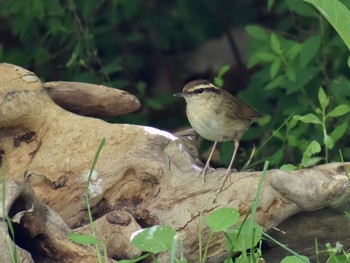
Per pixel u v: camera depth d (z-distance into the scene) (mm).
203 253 10328
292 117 13406
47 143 11102
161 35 18891
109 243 10188
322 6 10398
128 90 18047
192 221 10359
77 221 10789
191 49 19562
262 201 10242
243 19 19078
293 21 16141
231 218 9609
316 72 14367
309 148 11266
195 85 12180
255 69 18812
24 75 11305
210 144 14859
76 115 11203
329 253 10320
